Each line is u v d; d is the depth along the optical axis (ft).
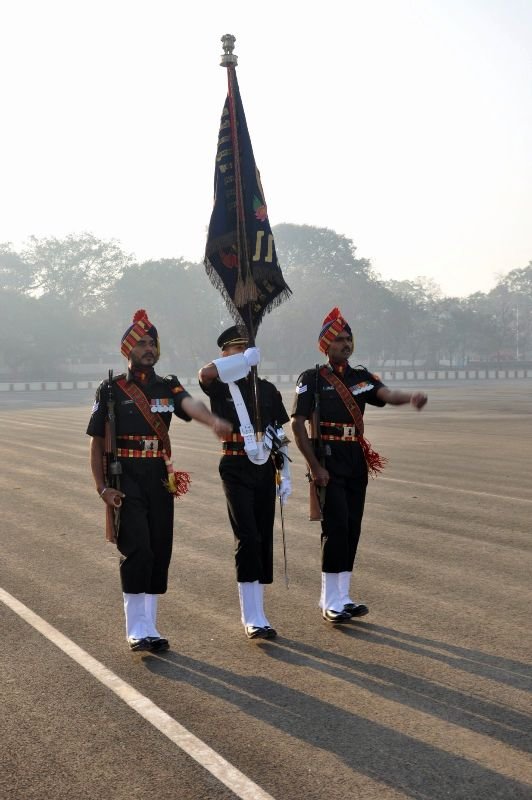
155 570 20.12
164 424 20.11
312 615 22.48
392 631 21.01
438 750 14.53
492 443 70.54
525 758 14.23
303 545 30.96
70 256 407.64
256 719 15.83
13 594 24.61
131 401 20.02
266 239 22.04
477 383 300.81
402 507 38.37
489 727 15.43
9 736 15.28
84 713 16.20
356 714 16.03
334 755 14.35
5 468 54.75
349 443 22.02
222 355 22.03
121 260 415.64
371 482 46.52
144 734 15.25
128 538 19.75
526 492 42.73
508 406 134.10
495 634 20.71
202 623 21.88
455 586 25.07
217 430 19.29
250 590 20.72
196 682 17.72
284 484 21.24
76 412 134.92
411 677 17.89
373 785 13.33
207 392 21.33
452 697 16.80
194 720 15.81
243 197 21.95
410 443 70.59
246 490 20.89
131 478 19.90
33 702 16.76
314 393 21.95
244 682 17.70
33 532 33.58
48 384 301.63
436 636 20.58
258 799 12.93
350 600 22.35
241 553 20.68
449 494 42.14
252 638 20.48
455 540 31.30
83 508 39.09
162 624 21.83
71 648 19.92
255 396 20.72
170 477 19.98
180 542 31.63
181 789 13.28
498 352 485.56
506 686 17.38
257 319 21.90
